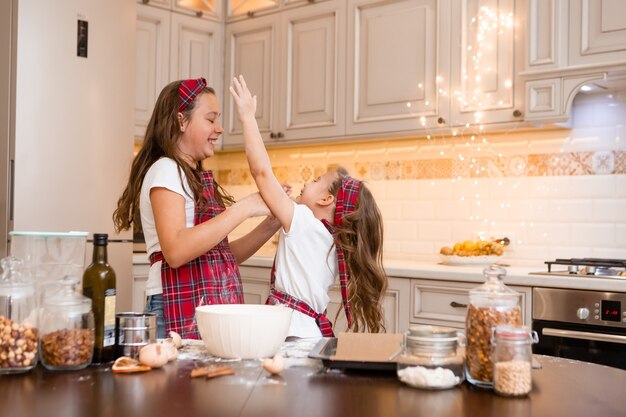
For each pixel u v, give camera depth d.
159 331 1.79
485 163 3.45
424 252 3.62
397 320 3.04
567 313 2.59
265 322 1.27
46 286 1.22
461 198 3.51
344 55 3.57
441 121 3.22
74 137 2.99
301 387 1.07
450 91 3.20
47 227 2.91
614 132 3.10
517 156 3.36
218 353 1.30
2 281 1.16
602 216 3.13
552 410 0.96
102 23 3.09
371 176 3.82
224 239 1.94
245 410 0.93
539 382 1.14
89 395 1.01
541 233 3.28
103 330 1.24
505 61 3.05
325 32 3.65
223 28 4.12
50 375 1.14
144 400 0.98
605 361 2.51
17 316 1.16
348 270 1.71
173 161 1.81
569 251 3.20
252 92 3.97
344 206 1.72
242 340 1.27
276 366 1.15
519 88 3.01
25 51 2.87
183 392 1.03
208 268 1.84
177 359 1.29
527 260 3.31
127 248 3.14
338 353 1.21
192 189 1.82
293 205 1.68
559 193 3.24
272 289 1.74
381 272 1.74
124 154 3.14
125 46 3.16
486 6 3.11
